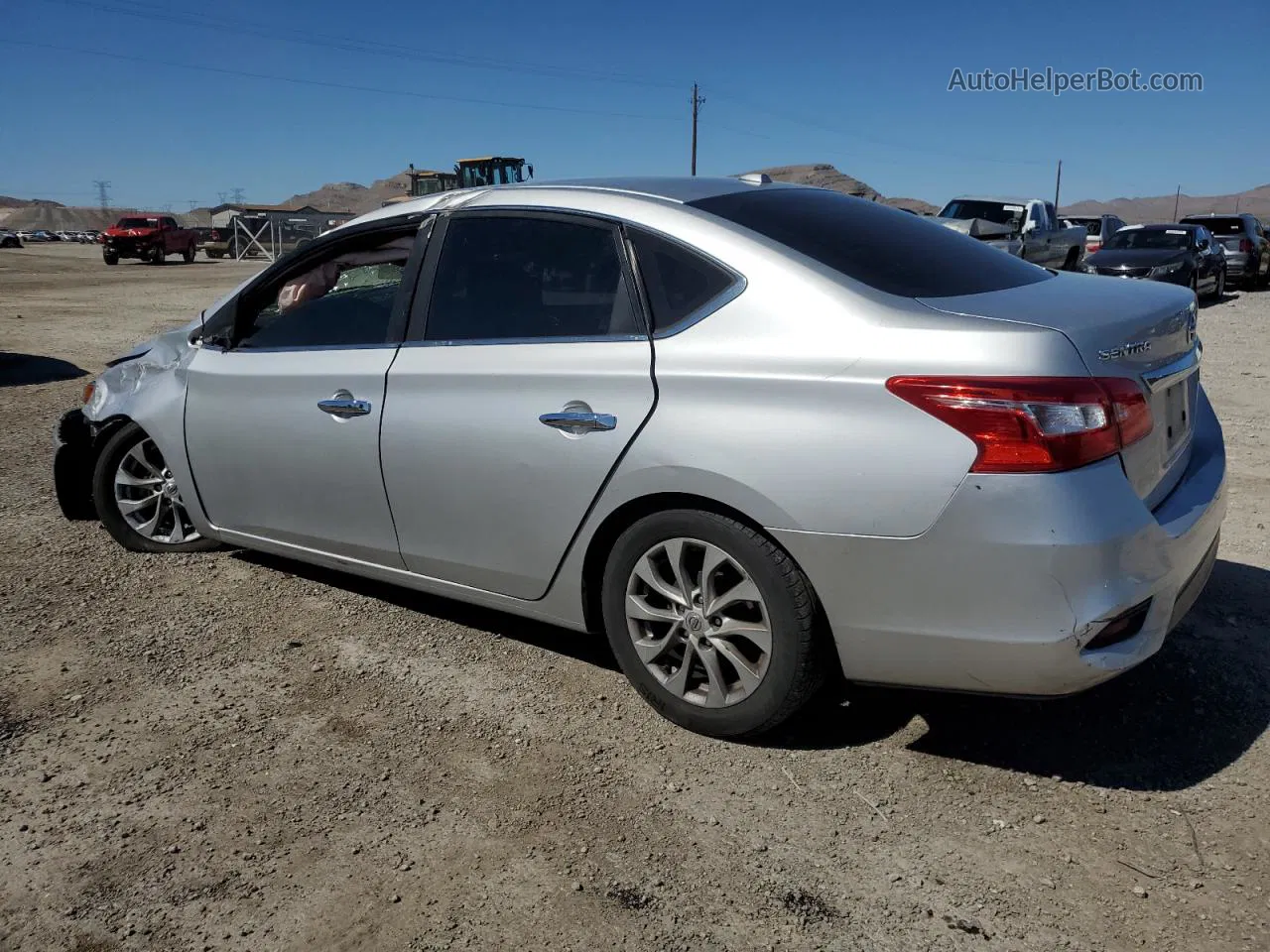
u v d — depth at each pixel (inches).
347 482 146.1
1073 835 103.0
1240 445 261.6
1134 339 109.0
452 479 133.6
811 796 110.5
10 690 135.5
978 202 765.9
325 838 104.5
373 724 127.0
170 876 99.0
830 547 106.0
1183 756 116.6
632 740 122.6
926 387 101.3
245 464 159.3
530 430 125.3
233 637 152.3
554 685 136.8
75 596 167.0
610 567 124.6
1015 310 108.5
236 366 159.8
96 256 1905.8
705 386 112.9
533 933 90.8
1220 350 452.8
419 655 145.9
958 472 99.7
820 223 127.6
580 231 128.6
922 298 111.7
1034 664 100.6
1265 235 884.6
